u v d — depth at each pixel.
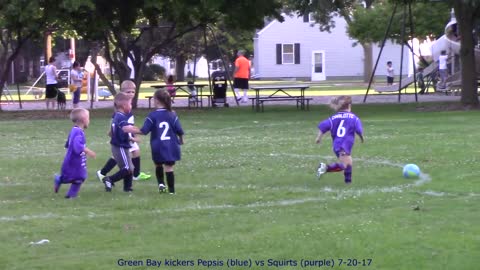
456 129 39.72
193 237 16.83
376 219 18.20
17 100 83.44
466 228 17.08
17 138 39.88
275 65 153.50
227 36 143.12
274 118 50.50
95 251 15.78
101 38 63.34
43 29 62.03
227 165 28.31
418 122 44.62
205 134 40.41
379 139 35.62
